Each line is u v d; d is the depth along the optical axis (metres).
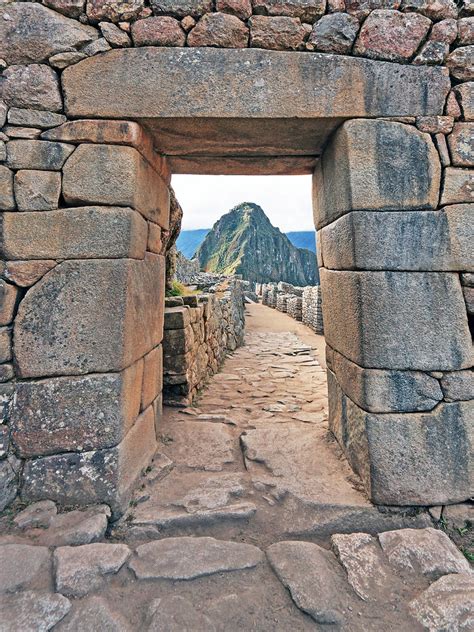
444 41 2.15
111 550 1.69
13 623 1.33
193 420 3.41
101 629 1.33
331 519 1.99
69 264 2.07
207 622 1.38
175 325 3.80
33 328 2.05
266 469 2.49
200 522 1.96
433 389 2.13
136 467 2.29
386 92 2.16
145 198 2.37
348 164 2.16
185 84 2.10
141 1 2.05
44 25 2.04
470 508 2.09
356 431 2.30
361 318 2.15
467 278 2.16
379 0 2.12
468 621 1.36
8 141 2.06
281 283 18.42
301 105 2.13
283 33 2.11
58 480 2.01
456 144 2.17
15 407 2.03
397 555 1.71
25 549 1.68
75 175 2.08
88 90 2.08
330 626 1.38
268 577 1.61
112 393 2.06
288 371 6.13
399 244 2.15
